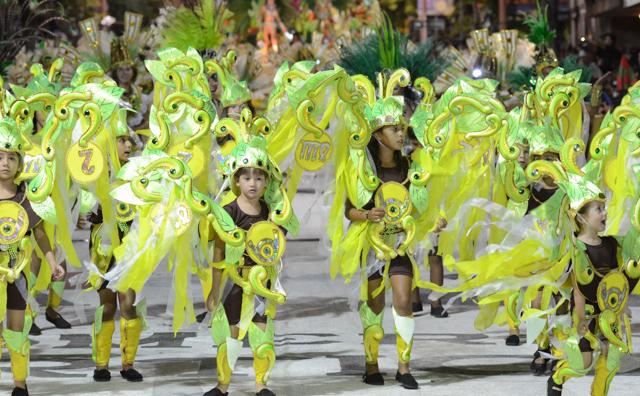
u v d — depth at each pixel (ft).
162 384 43.27
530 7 201.16
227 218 39.27
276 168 40.19
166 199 39.50
